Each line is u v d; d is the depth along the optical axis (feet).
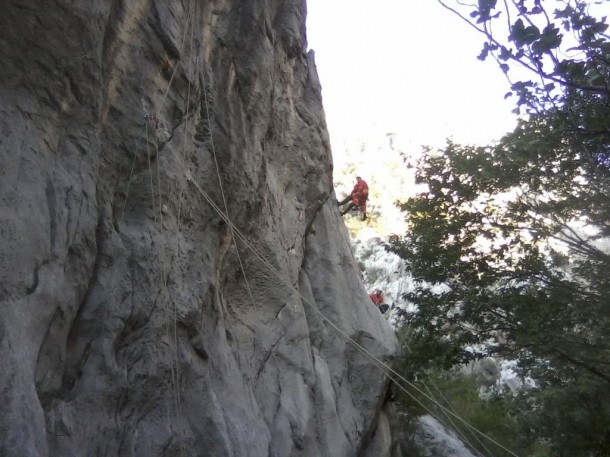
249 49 37.50
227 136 34.71
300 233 45.55
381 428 48.75
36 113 23.21
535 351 48.14
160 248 28.12
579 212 46.01
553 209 46.50
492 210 50.16
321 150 50.06
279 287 39.75
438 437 66.33
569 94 27.81
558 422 50.90
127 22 27.58
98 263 25.30
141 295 26.63
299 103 49.55
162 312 27.76
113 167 26.73
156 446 25.84
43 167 23.07
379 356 46.93
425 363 53.01
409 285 106.73
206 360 30.48
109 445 24.06
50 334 22.34
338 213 54.29
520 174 46.44
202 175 32.60
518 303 45.93
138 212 27.94
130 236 26.94
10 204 21.33
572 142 37.22
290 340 39.32
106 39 26.58
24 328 20.62
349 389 44.62
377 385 45.85
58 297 22.43
